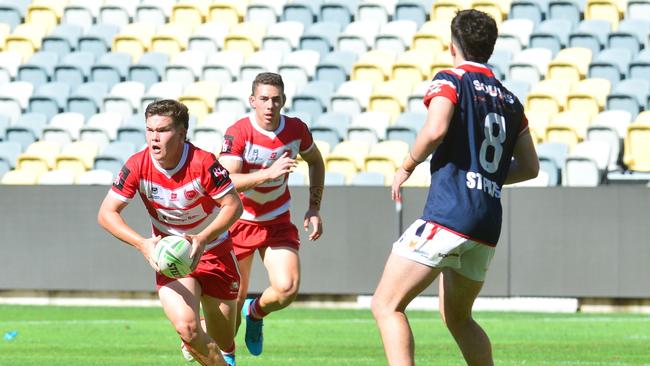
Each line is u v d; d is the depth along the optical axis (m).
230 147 29.47
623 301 52.09
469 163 20.94
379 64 74.50
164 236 24.23
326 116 69.44
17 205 56.84
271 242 29.67
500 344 39.66
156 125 22.44
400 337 20.78
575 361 34.56
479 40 21.52
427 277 21.00
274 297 29.28
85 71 80.81
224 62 78.44
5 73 81.38
